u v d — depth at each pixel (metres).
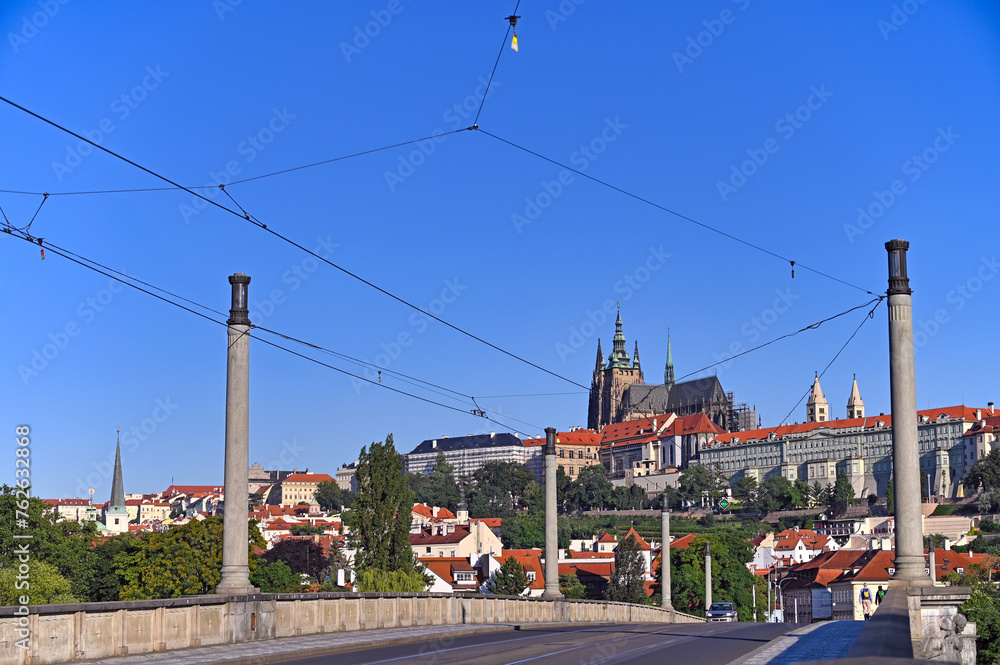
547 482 61.53
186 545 100.81
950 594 33.09
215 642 31.89
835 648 28.69
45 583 103.56
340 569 123.75
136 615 28.34
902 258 37.03
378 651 32.41
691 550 147.88
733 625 53.44
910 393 36.12
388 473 113.56
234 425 34.97
